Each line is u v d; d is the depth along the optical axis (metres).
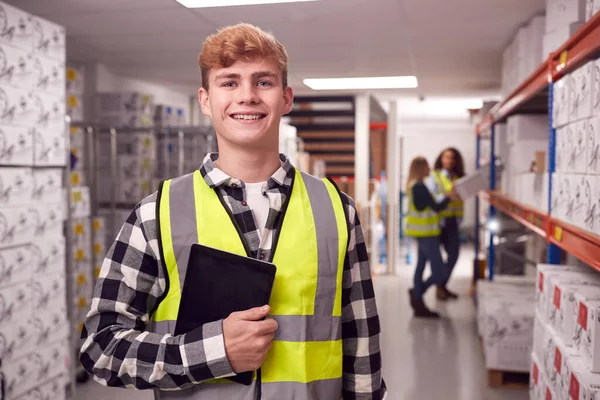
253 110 1.08
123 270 1.08
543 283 2.20
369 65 5.35
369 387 1.19
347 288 1.19
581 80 1.84
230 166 1.14
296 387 1.07
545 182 2.47
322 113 7.60
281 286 1.08
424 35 4.13
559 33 2.55
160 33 4.11
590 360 1.58
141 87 6.40
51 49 2.90
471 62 5.18
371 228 7.56
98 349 1.04
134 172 4.79
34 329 2.79
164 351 1.01
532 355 2.41
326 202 1.18
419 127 12.59
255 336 0.99
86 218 4.05
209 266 1.05
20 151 2.68
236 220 1.11
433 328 5.00
